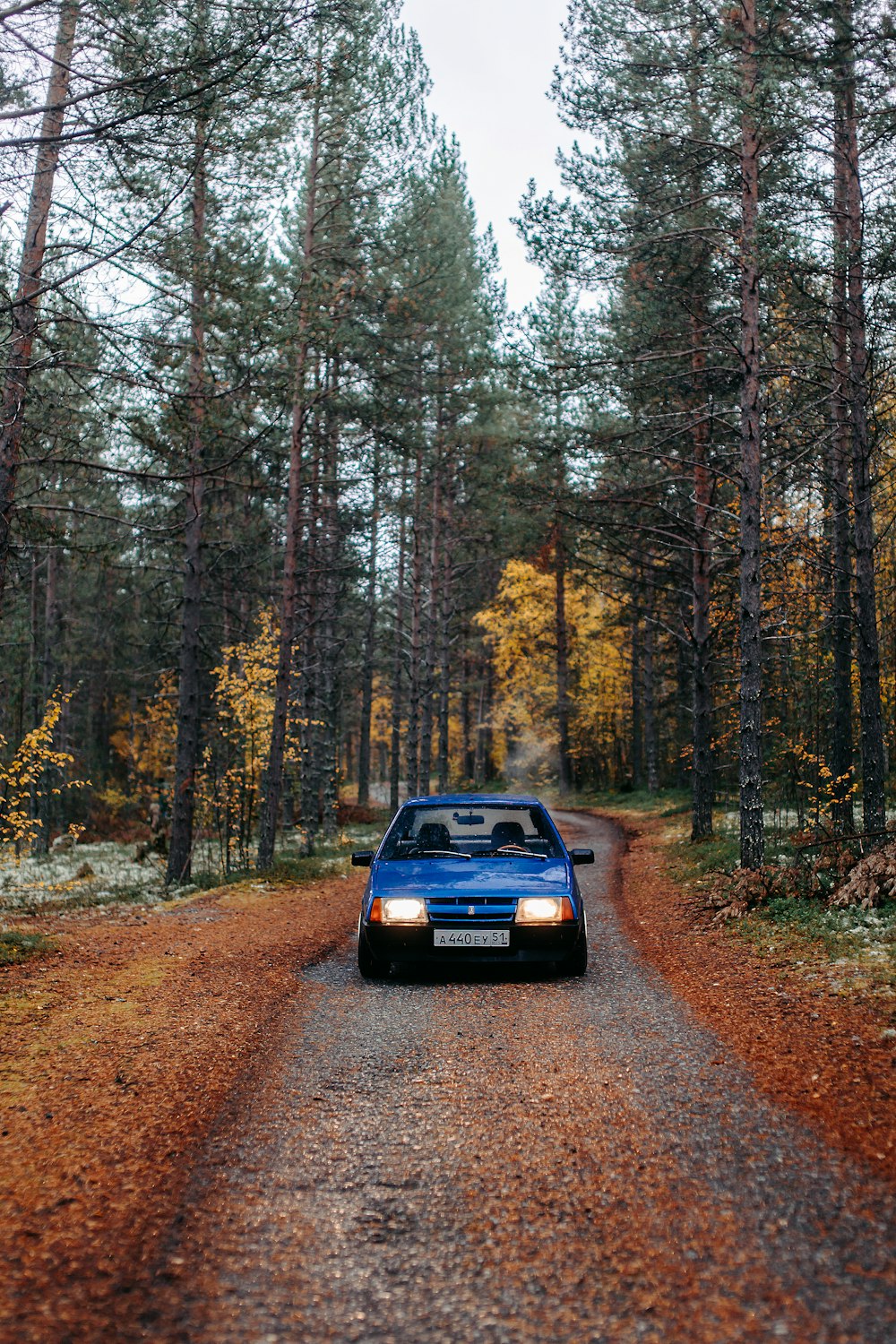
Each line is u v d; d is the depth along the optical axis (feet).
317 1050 17.80
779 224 38.09
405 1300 8.97
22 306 27.12
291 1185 11.74
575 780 157.69
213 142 24.88
